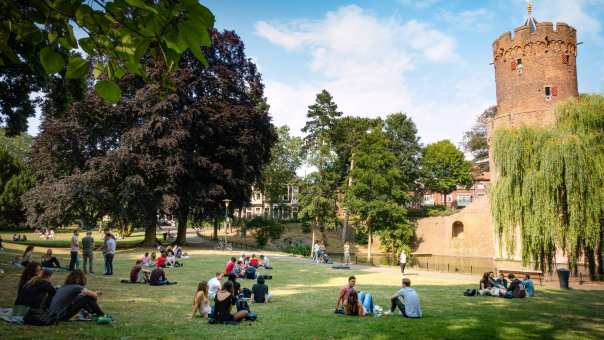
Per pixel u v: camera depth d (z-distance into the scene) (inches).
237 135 1657.2
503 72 2087.8
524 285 735.7
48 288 394.3
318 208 2444.6
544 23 1961.1
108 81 127.0
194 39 114.2
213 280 571.2
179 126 1470.2
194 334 370.3
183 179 1609.3
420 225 2630.4
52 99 914.1
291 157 2881.4
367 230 2261.3
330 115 2706.7
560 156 877.8
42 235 2274.9
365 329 410.6
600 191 851.4
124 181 1446.9
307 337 373.7
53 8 123.7
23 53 698.2
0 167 2699.3
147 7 109.2
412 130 3129.9
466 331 410.9
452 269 1638.8
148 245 1657.2
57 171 1641.2
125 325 395.2
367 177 2250.2
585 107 916.6
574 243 866.1
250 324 428.8
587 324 470.9
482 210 2337.6
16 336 325.7
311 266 1242.6
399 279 998.4
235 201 1769.2
